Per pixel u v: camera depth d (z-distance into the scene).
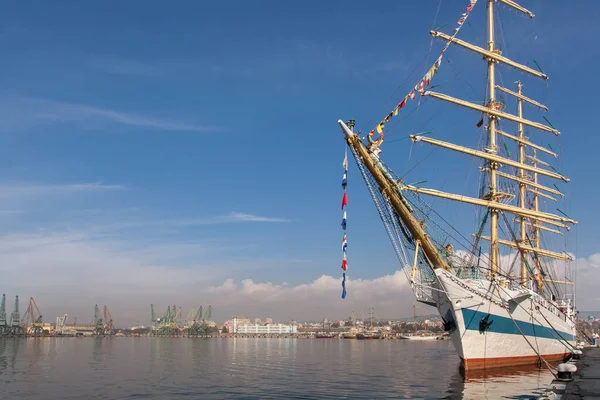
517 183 89.50
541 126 73.69
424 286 50.59
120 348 172.12
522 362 58.16
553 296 80.62
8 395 46.47
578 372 55.94
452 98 61.97
